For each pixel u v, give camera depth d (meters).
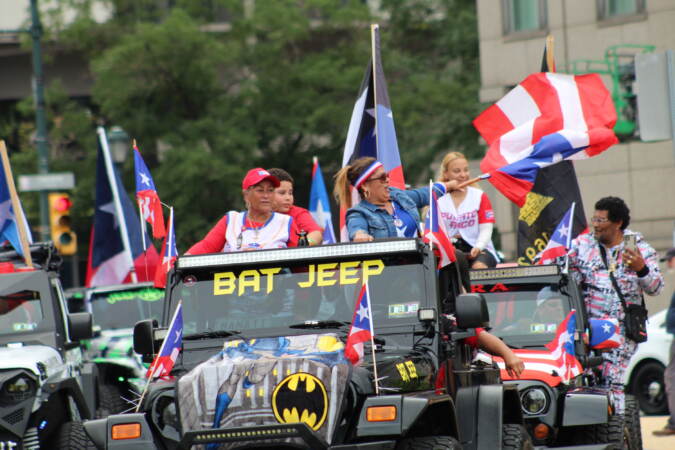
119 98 81.69
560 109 31.66
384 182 22.31
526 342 27.25
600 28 71.56
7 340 28.92
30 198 85.31
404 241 20.08
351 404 17.97
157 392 18.75
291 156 83.88
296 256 20.38
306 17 86.25
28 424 26.39
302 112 82.25
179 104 83.31
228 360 18.58
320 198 42.59
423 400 17.83
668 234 69.19
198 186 77.88
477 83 93.69
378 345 19.42
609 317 28.39
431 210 20.50
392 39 100.25
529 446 20.88
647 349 44.09
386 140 29.11
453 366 20.05
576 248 28.91
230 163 79.44
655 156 69.81
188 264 20.59
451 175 30.92
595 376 28.39
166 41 80.44
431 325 19.53
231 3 84.50
